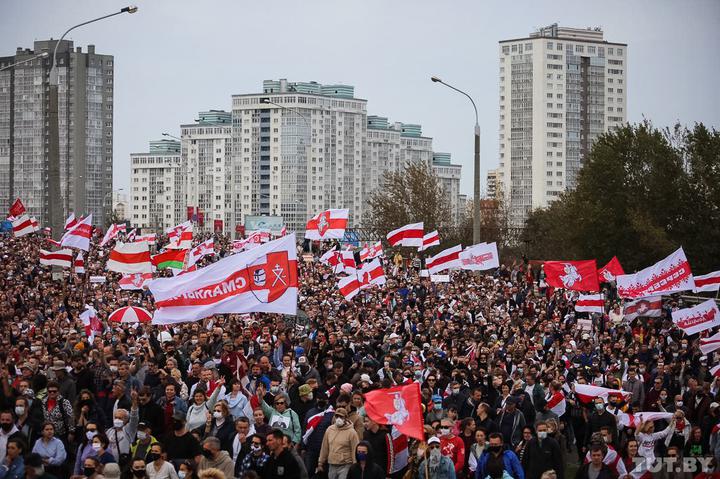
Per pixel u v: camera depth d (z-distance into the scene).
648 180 70.06
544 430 18.42
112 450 17.80
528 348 29.06
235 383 19.16
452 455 18.09
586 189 72.31
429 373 22.66
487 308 42.56
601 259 71.06
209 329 30.14
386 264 82.62
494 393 23.75
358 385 20.25
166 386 18.81
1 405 19.28
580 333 35.47
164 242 101.50
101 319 35.03
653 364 29.59
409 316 37.25
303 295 50.72
